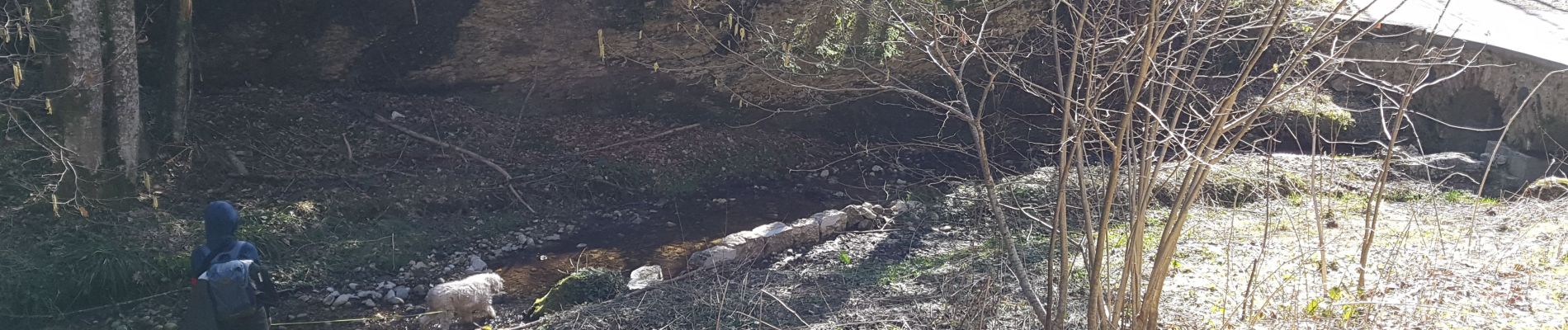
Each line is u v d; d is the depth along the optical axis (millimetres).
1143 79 3664
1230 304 5688
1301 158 10633
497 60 10984
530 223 9250
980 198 9484
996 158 12117
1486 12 14711
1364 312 5234
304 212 8281
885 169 11734
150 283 6801
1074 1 7785
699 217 9789
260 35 9867
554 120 11250
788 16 11070
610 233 9156
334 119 10047
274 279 7270
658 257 8492
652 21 10945
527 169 10219
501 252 8500
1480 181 10672
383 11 10297
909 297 6262
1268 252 7031
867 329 5582
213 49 9680
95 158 7371
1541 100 10914
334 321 6711
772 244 8273
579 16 10805
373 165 9523
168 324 6348
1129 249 4109
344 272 7664
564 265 8219
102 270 6605
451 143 10297
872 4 7539
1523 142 11203
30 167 7633
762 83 11828
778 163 11602
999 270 6547
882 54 10922
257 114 9594
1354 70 13156
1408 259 6430
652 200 10234
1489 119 11844
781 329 5605
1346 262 6516
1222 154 3963
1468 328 4977
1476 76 11844
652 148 11094
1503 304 5367
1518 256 6422
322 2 10016
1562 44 12156
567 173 10211
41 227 6996
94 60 7141
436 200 9180
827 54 11016
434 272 7918
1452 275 5984
